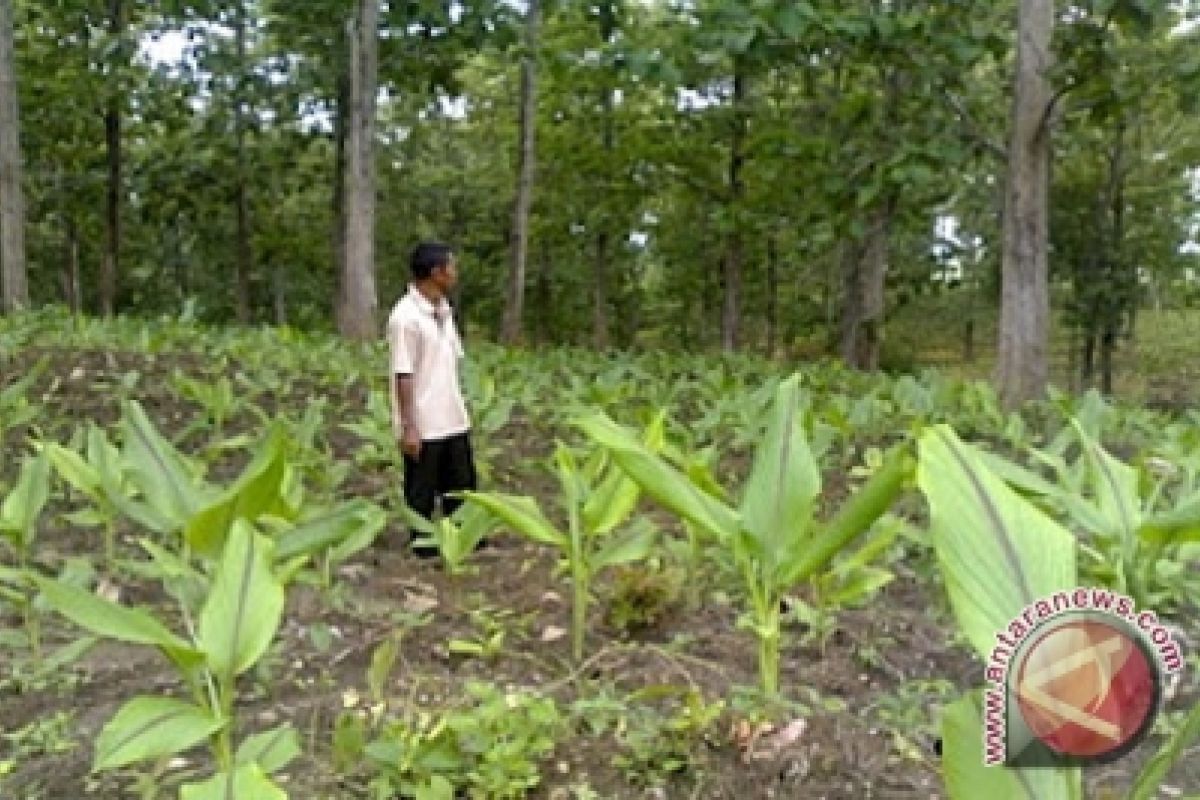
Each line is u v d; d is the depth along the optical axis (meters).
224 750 2.67
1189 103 8.84
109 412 7.89
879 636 3.99
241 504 3.12
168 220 23.31
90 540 5.30
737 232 15.27
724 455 6.96
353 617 4.27
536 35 16.00
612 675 3.59
